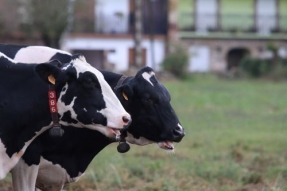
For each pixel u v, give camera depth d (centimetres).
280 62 4681
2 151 727
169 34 4578
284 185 1248
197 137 1925
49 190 842
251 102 3058
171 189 1162
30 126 731
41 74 702
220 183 1262
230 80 4438
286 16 5241
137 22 4022
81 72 709
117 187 1187
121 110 709
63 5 3734
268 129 2175
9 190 1091
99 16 4350
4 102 726
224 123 2303
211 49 4947
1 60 738
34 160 788
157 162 1435
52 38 3812
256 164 1507
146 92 829
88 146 831
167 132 832
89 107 709
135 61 4062
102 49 4341
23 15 3778
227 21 5103
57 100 717
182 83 3931
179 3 4972
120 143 848
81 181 1173
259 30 5128
